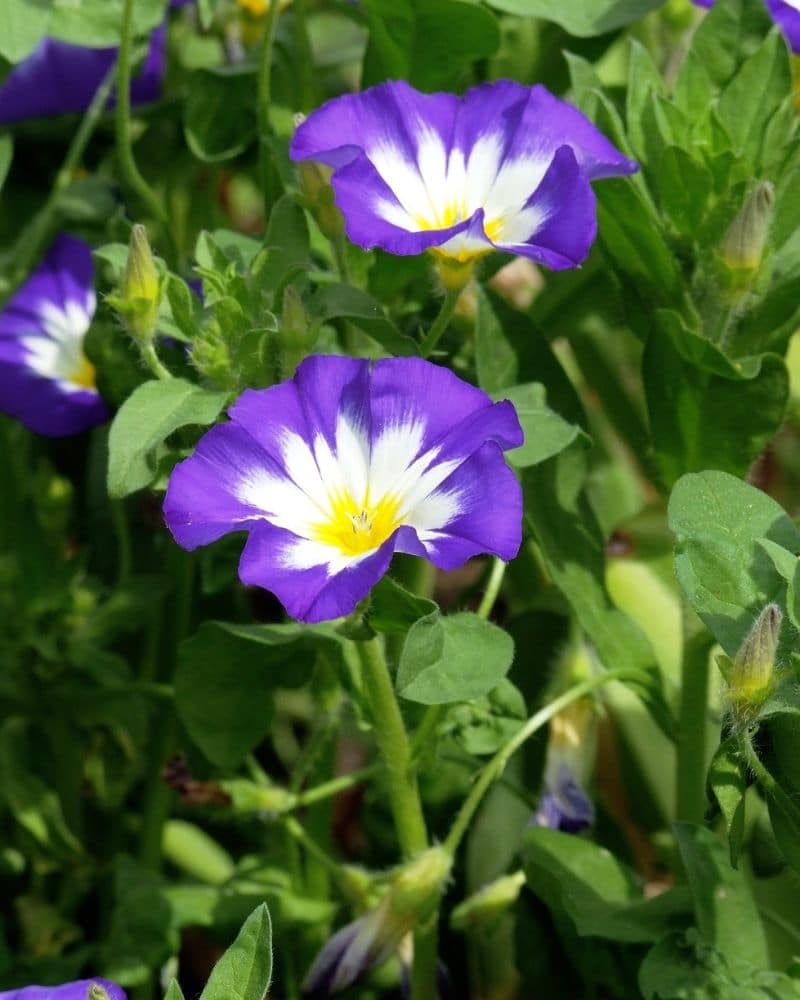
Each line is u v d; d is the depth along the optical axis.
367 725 0.48
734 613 0.44
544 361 0.49
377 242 0.44
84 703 0.52
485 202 0.46
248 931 0.42
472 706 0.48
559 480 0.49
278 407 0.44
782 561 0.43
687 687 0.49
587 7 0.51
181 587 0.52
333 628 0.46
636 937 0.47
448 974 0.51
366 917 0.46
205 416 0.45
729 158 0.48
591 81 0.49
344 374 0.44
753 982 0.46
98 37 0.51
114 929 0.50
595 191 0.47
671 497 0.45
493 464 0.43
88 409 0.52
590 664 0.49
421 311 0.51
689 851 0.47
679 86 0.49
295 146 0.46
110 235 0.51
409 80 0.51
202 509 0.43
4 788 0.52
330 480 0.44
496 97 0.46
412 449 0.44
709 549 0.45
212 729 0.48
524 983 0.51
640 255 0.48
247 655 0.48
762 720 0.44
